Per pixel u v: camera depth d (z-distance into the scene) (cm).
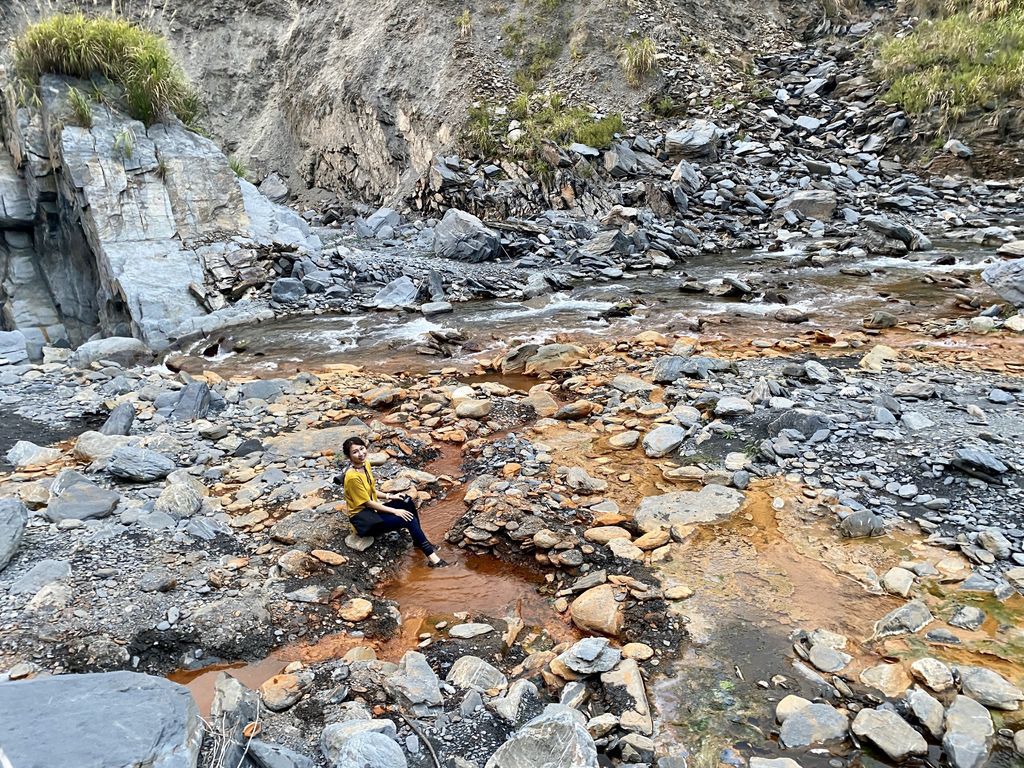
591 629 499
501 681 455
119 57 1479
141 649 484
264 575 562
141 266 1356
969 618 480
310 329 1293
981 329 1032
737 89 2297
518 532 602
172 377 1047
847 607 504
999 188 1817
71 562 562
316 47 2884
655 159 2042
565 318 1278
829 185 1880
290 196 2841
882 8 2677
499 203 1995
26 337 1286
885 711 402
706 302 1303
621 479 696
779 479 668
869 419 753
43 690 346
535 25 2519
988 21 2203
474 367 1052
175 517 630
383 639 510
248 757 382
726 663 460
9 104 1448
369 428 834
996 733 391
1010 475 636
